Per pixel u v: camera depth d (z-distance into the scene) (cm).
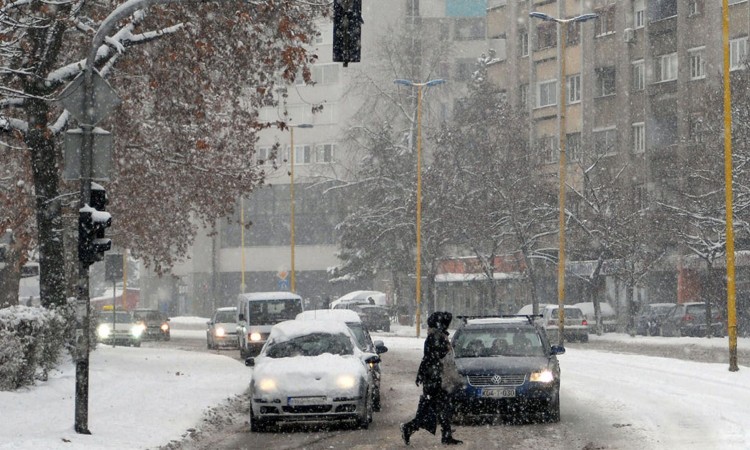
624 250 9856
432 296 11825
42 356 3812
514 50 13900
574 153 10725
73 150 2783
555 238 11400
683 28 11344
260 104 4712
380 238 12681
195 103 4334
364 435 2898
